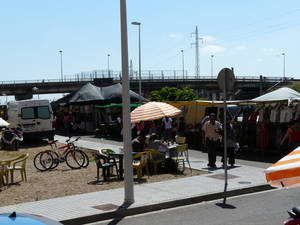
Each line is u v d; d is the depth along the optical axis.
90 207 7.97
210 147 13.17
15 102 24.59
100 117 31.84
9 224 3.31
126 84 8.41
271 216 7.19
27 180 11.61
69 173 12.78
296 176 3.42
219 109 19.98
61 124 36.78
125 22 8.43
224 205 8.29
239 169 12.52
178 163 13.44
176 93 53.16
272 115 16.67
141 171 11.19
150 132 21.45
